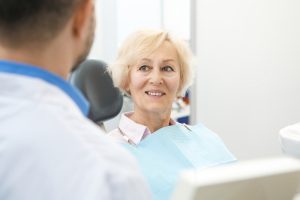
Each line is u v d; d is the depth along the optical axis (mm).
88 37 611
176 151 1301
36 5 518
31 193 488
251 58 2445
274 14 2449
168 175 1229
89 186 495
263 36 2451
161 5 2316
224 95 2402
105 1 2307
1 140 500
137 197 537
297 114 2512
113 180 513
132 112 1453
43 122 513
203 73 2326
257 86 2473
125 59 1384
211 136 1420
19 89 523
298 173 495
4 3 513
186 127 1417
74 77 1752
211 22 2344
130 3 2334
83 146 519
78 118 550
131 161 557
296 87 2500
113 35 2320
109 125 1860
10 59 535
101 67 1818
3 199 493
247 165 483
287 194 504
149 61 1361
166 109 1383
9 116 513
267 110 2494
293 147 1166
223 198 466
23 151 495
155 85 1349
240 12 2398
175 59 1387
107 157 528
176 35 1420
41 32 530
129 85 1416
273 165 488
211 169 471
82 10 578
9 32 525
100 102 1775
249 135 2482
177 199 453
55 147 503
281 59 2477
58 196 488
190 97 2291
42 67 546
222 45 2373
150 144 1304
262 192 487
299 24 2469
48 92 536
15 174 492
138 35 1380
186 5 2307
